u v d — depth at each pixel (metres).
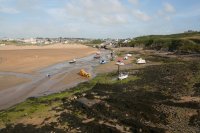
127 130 23.97
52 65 80.62
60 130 24.20
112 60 92.94
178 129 24.08
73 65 81.75
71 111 30.12
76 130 24.20
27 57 98.81
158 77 51.38
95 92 39.19
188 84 43.81
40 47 190.25
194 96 35.62
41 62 86.50
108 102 32.50
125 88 42.09
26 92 44.38
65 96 38.66
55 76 60.06
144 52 127.62
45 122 26.89
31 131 24.27
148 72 58.56
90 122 25.92
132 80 49.41
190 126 24.73
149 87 42.41
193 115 27.47
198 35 155.50
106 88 42.06
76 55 119.69
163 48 133.62
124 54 119.38
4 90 45.56
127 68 68.69
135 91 39.59
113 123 25.62
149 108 29.73
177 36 169.12
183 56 97.31
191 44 119.31
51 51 140.00
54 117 28.38
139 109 29.48
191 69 60.25
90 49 170.75
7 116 30.02
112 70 67.44
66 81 54.09
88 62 90.81
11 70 67.38
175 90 39.53
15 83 51.38
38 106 33.66
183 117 27.16
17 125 26.33
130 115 27.73
